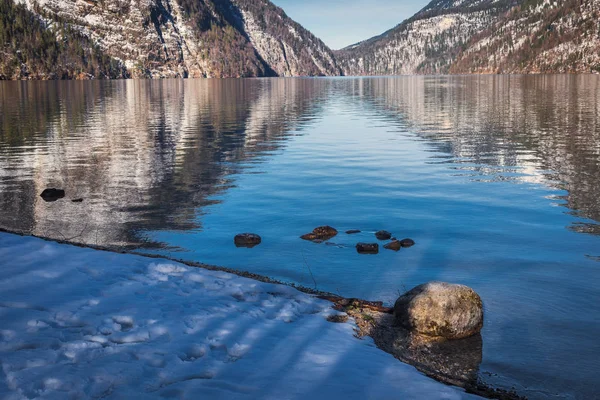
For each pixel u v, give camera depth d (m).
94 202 15.36
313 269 9.73
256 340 5.66
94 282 7.02
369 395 4.53
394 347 6.34
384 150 25.19
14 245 8.54
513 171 19.38
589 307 7.84
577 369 6.04
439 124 36.31
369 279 9.20
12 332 5.20
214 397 4.25
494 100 60.94
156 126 36.41
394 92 88.31
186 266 8.20
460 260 10.11
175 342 5.37
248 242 11.38
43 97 74.81
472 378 5.79
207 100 68.06
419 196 15.75
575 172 18.88
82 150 25.58
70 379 4.32
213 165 21.47
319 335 6.02
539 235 11.68
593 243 11.05
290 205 14.84
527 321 7.35
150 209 14.52
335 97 74.81
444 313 6.73
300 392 4.48
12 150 25.64
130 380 4.45
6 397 3.97
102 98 72.69
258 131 33.50
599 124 33.81
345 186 17.31
